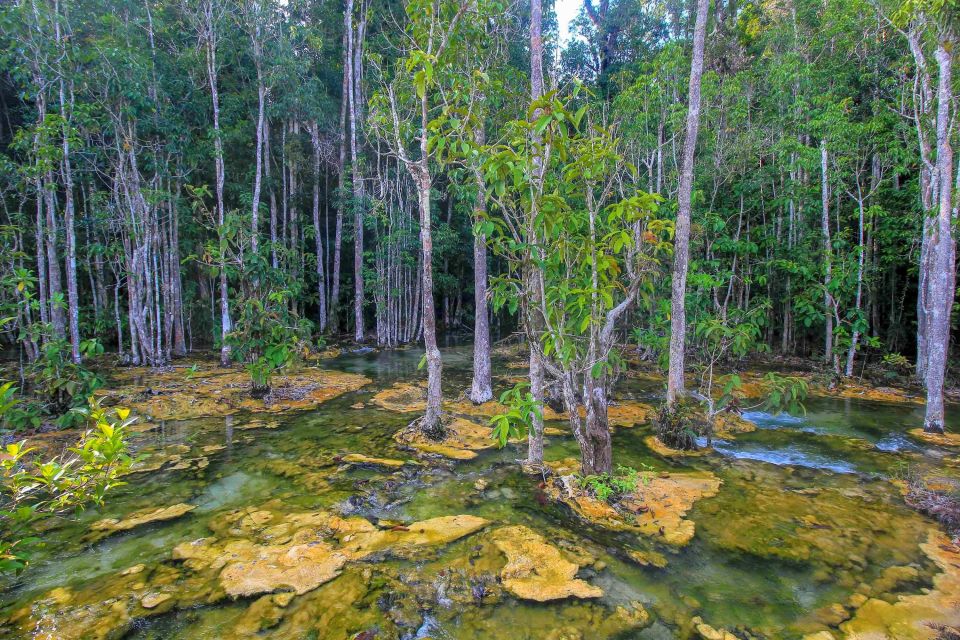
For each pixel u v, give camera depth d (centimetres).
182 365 1172
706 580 341
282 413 777
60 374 680
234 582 328
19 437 602
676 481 513
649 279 525
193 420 732
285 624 288
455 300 2394
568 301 496
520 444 623
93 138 1159
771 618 302
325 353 1484
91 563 352
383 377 1112
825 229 1098
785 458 596
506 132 603
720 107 1177
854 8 1043
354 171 1603
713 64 1548
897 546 388
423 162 611
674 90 1129
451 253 1953
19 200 1159
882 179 1088
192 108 1271
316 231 1780
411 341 1841
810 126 1069
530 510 441
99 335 1241
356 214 1675
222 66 1293
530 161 450
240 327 898
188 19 1229
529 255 474
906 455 608
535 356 532
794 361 1271
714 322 725
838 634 287
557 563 356
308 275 1891
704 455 604
